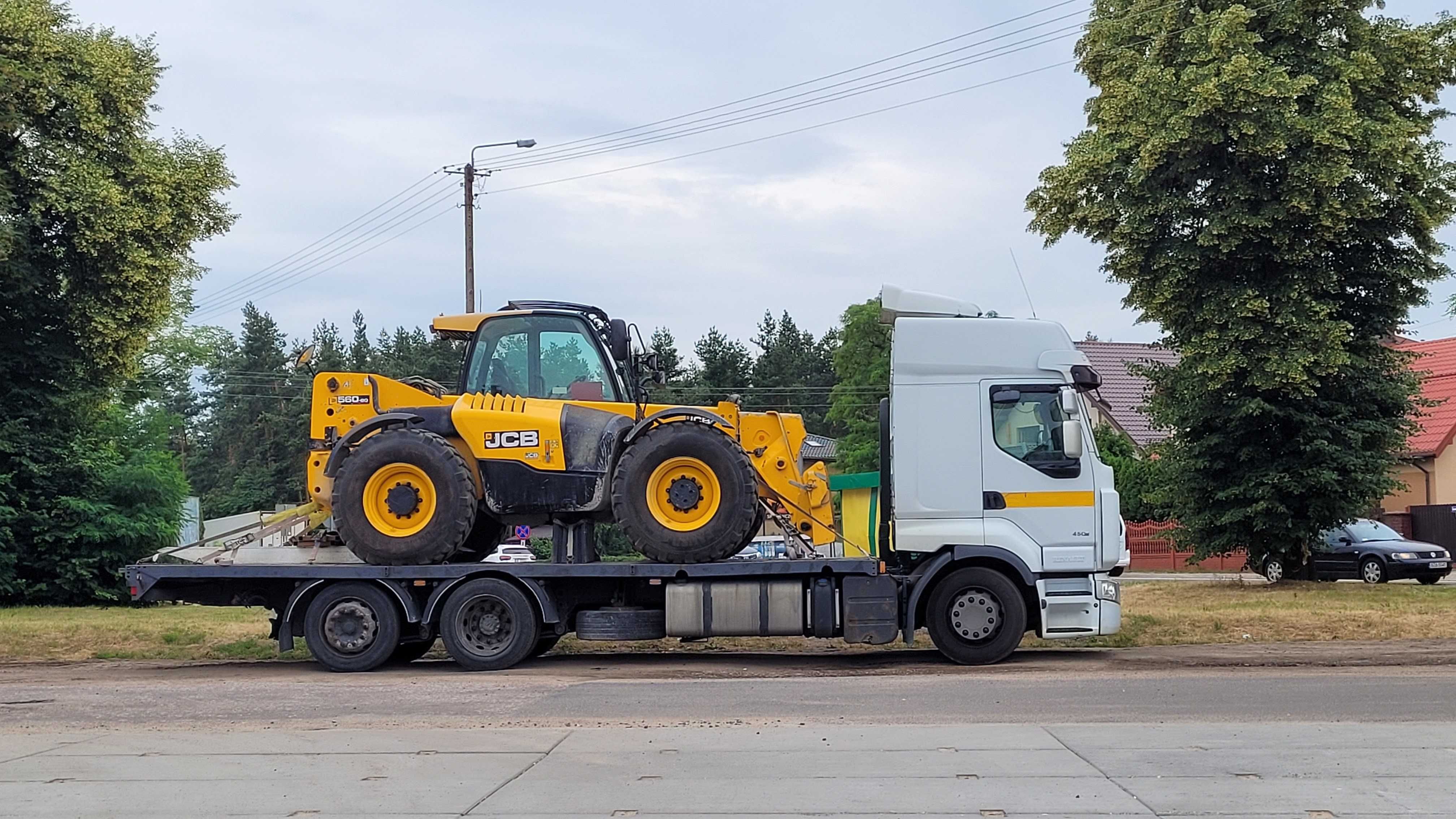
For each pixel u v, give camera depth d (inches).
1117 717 360.5
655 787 275.9
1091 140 924.6
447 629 507.8
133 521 1083.9
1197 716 359.9
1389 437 902.4
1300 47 885.8
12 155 985.5
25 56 1002.1
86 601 1074.7
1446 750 304.7
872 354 2187.5
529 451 512.1
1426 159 874.1
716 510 499.5
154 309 1064.8
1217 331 873.5
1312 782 271.4
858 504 538.0
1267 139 829.8
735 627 500.1
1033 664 497.4
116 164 1047.6
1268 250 868.0
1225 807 251.0
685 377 2792.8
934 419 505.0
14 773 298.2
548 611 506.9
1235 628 601.0
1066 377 502.6
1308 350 848.3
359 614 508.4
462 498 504.4
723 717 372.2
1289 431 912.9
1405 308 898.7
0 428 1017.5
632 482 502.3
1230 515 904.3
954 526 499.2
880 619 499.5
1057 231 935.0
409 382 556.4
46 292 1038.4
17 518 1026.7
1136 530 1528.1
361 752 320.2
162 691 441.4
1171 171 879.1
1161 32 904.3
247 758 313.1
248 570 510.3
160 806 265.3
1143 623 610.5
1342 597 773.3
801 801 261.3
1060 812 248.8
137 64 1067.9
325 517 535.5
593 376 538.9
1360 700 382.9
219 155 1108.5
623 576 505.4
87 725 370.6
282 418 2950.3
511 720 371.2
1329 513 903.1
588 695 419.5
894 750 313.0
